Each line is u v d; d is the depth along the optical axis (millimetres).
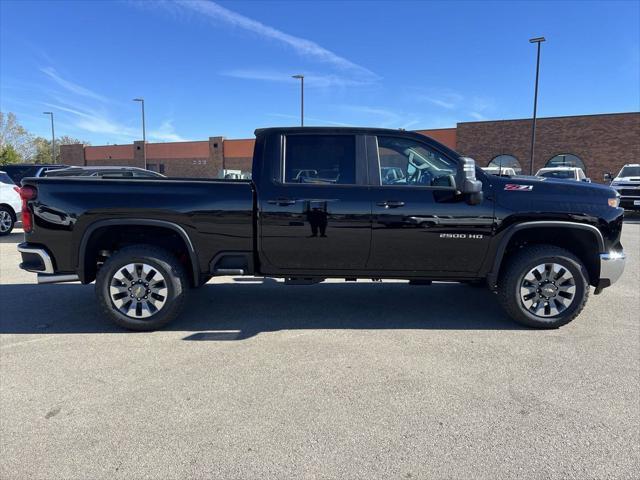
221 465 2498
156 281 4516
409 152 4578
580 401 3189
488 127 32594
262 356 3971
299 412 3039
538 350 4105
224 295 5988
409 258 4535
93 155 54438
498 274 4676
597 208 4488
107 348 4145
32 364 3789
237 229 4492
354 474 2426
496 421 2934
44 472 2445
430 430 2830
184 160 48875
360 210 4434
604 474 2428
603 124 29266
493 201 4457
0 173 11578
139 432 2809
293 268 4602
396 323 4867
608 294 6051
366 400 3197
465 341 4332
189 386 3404
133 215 4441
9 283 6637
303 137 4602
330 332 4582
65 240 4441
